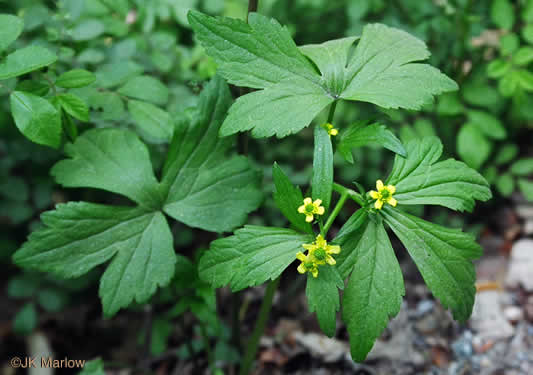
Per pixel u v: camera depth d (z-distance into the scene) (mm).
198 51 340
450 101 370
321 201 223
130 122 299
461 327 363
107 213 249
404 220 228
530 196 378
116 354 368
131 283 245
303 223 226
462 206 224
